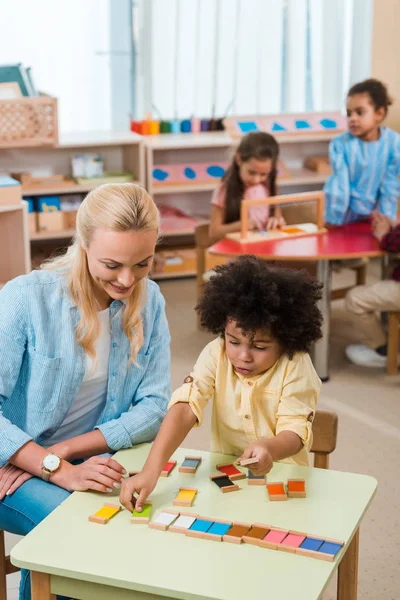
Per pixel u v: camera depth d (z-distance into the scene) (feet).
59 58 14.23
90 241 4.86
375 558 7.14
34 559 4.00
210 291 5.00
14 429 5.17
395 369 11.17
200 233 12.48
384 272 12.07
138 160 14.19
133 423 5.38
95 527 4.31
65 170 14.48
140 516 4.37
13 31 13.84
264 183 11.83
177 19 14.79
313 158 15.94
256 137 11.52
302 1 15.42
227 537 4.14
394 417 9.94
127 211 4.75
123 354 5.47
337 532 4.22
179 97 15.31
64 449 5.24
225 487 4.64
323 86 16.05
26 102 11.93
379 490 8.26
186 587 3.78
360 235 11.41
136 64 14.80
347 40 15.94
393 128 15.71
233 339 4.91
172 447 4.88
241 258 5.22
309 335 5.00
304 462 5.38
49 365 5.26
